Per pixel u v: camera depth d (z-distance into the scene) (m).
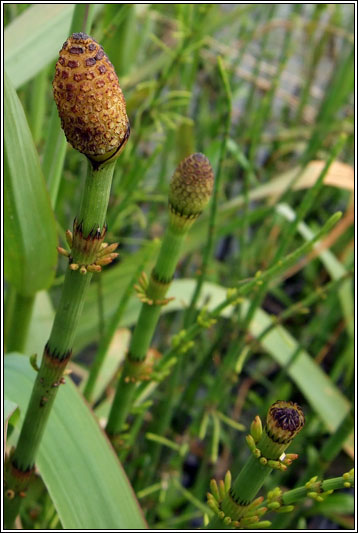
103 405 0.38
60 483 0.26
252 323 0.45
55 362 0.23
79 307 0.22
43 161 0.31
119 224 0.45
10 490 0.25
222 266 0.64
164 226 0.65
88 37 0.19
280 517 0.39
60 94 0.19
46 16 0.32
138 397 0.30
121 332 0.42
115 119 0.19
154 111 0.39
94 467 0.27
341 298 0.49
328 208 0.78
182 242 0.26
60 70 0.19
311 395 0.43
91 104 0.19
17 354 0.28
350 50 0.50
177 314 0.60
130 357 0.28
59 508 0.26
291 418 0.21
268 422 0.22
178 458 0.41
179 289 0.44
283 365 0.44
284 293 0.70
